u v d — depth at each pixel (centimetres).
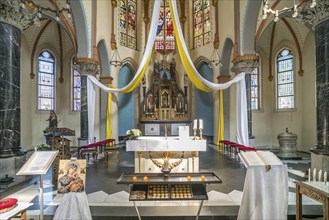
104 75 1309
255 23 962
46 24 1361
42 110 1412
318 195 334
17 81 634
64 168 366
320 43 600
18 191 550
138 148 581
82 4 933
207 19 1498
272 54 1426
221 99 1305
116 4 1366
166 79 1483
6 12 597
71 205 355
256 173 369
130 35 1550
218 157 992
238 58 1016
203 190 391
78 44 996
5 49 604
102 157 1012
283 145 1015
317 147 607
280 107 1405
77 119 1483
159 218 405
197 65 1577
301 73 1278
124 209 436
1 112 595
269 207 365
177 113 1466
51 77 1470
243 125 948
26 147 1305
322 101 593
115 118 1370
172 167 606
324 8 579
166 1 1672
